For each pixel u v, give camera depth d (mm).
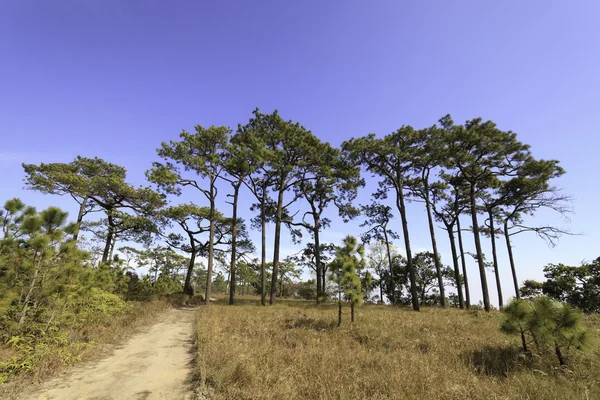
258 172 27531
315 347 8258
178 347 9094
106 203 25031
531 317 7211
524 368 6586
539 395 5117
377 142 24641
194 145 24297
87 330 9875
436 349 8453
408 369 6328
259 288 43688
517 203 27016
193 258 32000
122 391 5633
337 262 12695
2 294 7258
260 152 23922
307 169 28297
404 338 9891
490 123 22188
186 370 6859
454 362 7125
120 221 25203
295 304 24719
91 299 11875
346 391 5188
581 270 28594
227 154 25938
